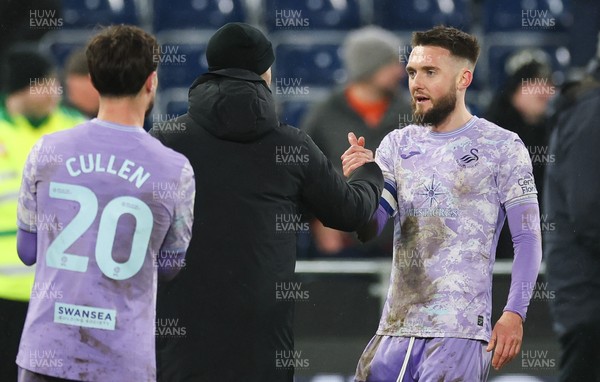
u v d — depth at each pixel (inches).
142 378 434.9
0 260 658.2
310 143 511.2
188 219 453.1
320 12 1067.3
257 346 498.0
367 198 513.7
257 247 498.9
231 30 505.4
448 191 525.3
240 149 502.0
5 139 663.1
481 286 522.0
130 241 435.5
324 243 838.5
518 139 528.7
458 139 530.9
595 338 663.8
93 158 440.5
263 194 501.4
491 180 523.8
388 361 531.2
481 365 521.7
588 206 654.5
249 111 496.4
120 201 436.8
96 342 430.3
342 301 761.0
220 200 499.2
